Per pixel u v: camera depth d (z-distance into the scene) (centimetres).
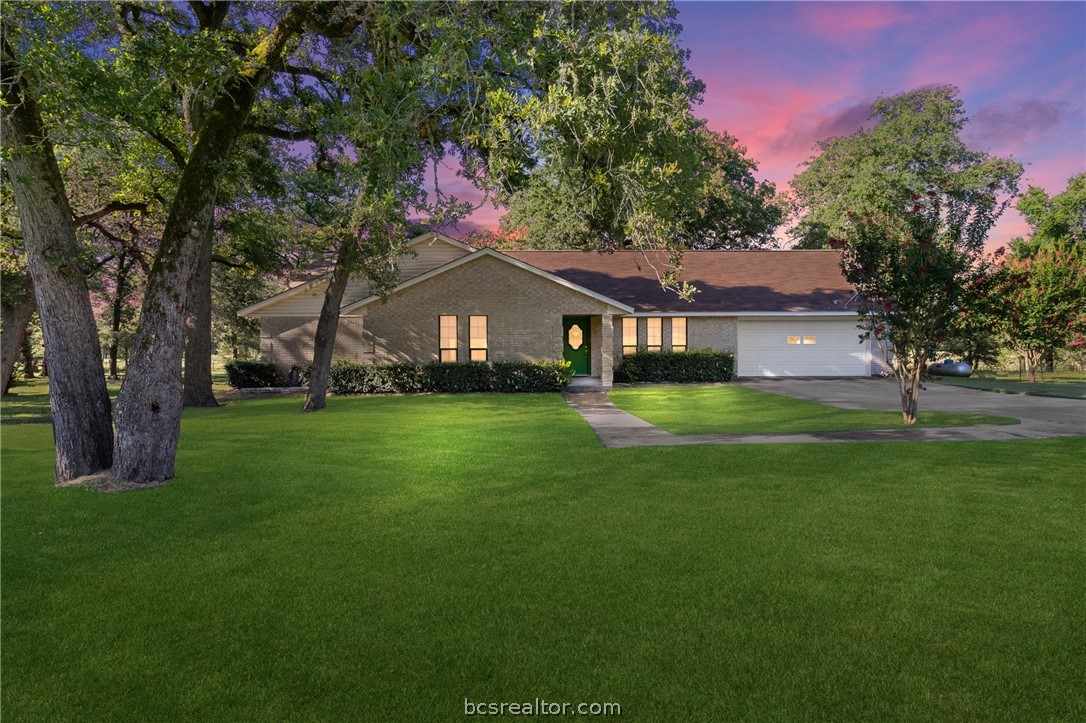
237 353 5138
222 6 1223
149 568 548
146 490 833
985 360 3130
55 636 426
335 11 1103
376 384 2322
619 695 346
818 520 655
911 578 501
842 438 1183
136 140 1628
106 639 421
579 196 1132
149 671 380
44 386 3556
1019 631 415
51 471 991
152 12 1421
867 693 346
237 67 991
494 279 2378
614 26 958
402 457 1035
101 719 335
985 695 344
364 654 395
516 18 984
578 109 898
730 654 388
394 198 1075
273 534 637
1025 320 2489
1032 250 3697
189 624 440
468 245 2769
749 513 682
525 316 2384
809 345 2820
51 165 933
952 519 655
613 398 2062
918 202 1435
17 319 1991
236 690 359
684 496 759
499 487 823
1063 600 461
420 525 660
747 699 341
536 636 414
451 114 1158
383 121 956
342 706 341
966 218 1414
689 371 2644
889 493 764
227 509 733
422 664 382
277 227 2116
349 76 1204
